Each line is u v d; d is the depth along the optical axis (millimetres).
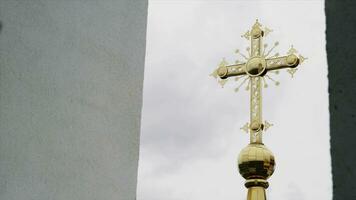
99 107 4539
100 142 4473
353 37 2672
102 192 4387
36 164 4051
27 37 4184
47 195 4066
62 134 4254
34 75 4176
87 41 4605
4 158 3893
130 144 4668
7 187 3869
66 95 4344
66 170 4219
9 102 3984
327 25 2736
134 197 4562
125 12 4992
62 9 4484
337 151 2547
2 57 3996
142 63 4977
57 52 4367
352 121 2561
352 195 2457
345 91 2613
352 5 2719
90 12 4695
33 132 4082
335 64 2668
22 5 4203
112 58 4754
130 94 4797
